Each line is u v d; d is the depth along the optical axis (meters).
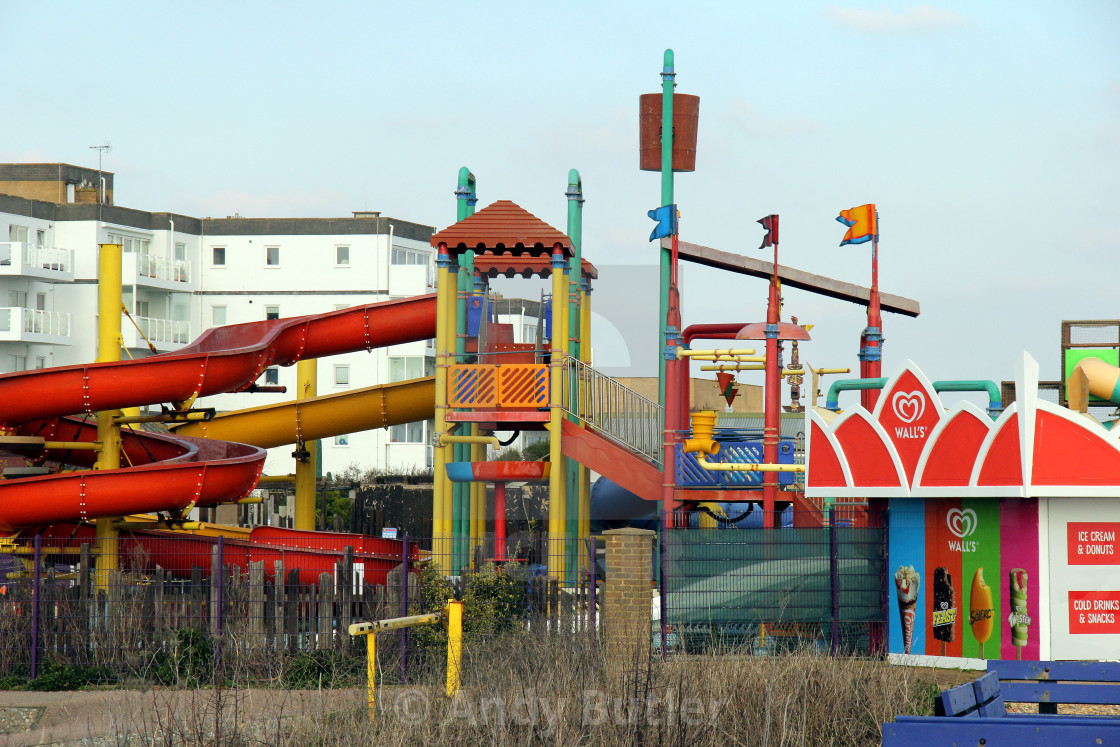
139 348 111.69
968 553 27.38
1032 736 14.17
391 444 113.38
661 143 38.75
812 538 28.28
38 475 37.44
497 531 35.72
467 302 40.53
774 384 32.50
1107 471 25.98
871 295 37.59
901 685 20.64
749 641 26.44
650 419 36.72
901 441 28.25
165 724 19.67
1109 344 38.00
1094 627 26.23
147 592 28.53
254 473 38.12
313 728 19.02
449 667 20.48
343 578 28.81
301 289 117.56
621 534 25.06
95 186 117.56
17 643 27.50
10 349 103.94
